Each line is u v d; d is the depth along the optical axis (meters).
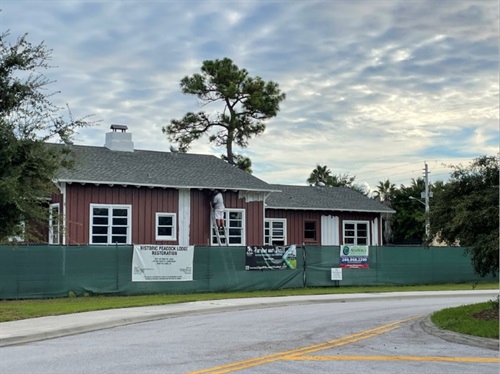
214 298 24.25
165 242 30.06
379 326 15.95
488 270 17.11
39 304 21.23
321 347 12.45
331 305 22.62
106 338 14.11
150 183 29.48
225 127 52.47
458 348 12.33
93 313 18.61
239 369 10.10
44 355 11.75
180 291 26.44
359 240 40.47
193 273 26.81
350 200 41.09
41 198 18.91
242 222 32.31
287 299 23.92
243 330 15.23
